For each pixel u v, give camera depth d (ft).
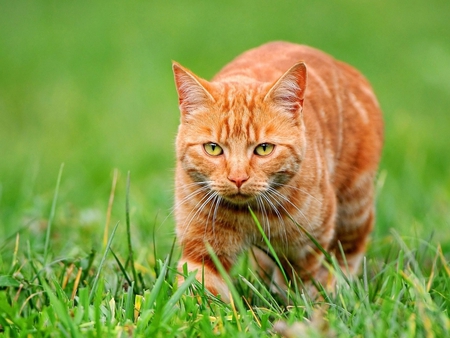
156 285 15.67
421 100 43.39
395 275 16.85
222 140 18.44
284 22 56.29
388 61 49.29
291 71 18.40
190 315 15.81
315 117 20.56
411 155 33.09
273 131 18.53
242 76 20.33
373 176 23.15
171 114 40.16
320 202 19.56
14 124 42.19
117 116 40.65
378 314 15.25
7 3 62.90
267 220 18.95
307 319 15.52
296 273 19.47
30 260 19.01
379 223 25.18
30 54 51.85
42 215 24.93
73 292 17.62
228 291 19.21
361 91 23.43
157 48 50.65
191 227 19.08
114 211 25.84
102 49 51.57
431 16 58.08
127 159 34.50
